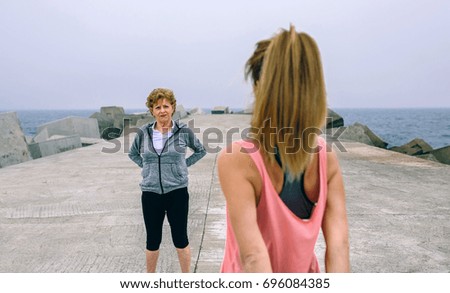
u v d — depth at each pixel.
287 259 1.21
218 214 5.49
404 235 4.68
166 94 3.17
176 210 3.29
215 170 8.77
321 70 1.05
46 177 8.55
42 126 18.22
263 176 1.13
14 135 11.20
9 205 6.28
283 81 1.04
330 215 1.25
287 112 1.04
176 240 3.34
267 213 1.17
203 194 6.62
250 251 1.10
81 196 6.77
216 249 4.25
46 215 5.71
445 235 4.68
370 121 189.62
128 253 4.26
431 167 9.27
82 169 9.48
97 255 4.21
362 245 4.36
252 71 1.12
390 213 5.54
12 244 4.57
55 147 13.74
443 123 164.75
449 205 5.97
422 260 3.97
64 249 4.39
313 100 1.04
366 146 12.91
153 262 3.37
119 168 9.51
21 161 11.20
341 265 1.18
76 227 5.14
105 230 5.00
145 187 3.26
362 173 8.46
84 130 19.09
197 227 4.95
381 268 3.78
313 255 1.37
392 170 8.85
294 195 1.19
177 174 3.26
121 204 6.21
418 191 6.87
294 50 1.03
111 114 31.70
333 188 1.25
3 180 8.33
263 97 1.06
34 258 4.15
